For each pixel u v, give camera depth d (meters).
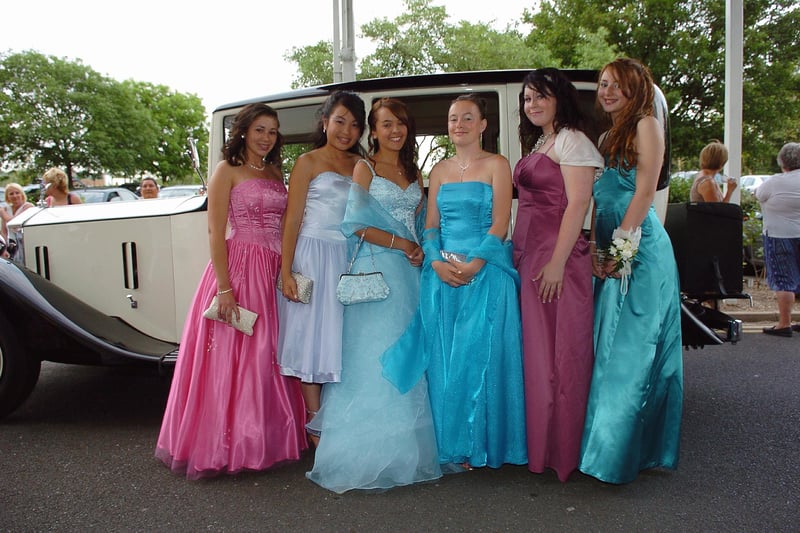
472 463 2.48
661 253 2.49
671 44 15.80
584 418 2.47
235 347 2.63
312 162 2.67
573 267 2.46
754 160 19.08
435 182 2.65
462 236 2.52
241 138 2.69
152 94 43.09
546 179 2.47
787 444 2.91
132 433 3.15
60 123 31.56
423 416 2.52
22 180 32.84
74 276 3.68
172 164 43.00
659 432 2.51
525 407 2.51
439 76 3.14
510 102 3.11
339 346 2.53
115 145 33.53
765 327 5.52
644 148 2.37
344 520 2.22
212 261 2.62
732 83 6.40
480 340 2.47
